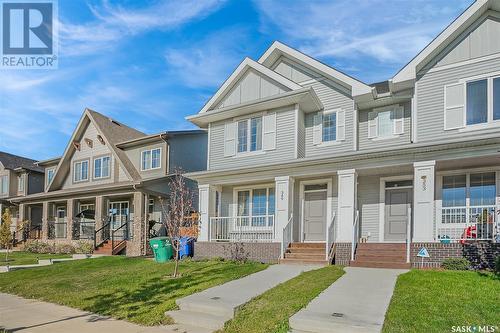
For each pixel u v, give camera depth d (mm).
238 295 8547
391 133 14914
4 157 35438
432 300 7070
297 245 14133
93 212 23672
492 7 12773
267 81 16938
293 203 15391
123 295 9609
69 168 28219
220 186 17750
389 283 9039
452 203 13211
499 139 10930
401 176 14055
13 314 8570
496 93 12367
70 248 22562
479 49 12859
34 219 31047
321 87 16562
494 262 10375
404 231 13891
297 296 8031
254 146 17000
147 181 21109
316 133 16406
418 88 13734
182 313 7746
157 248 15250
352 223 13133
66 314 8453
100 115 27844
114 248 20578
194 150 24891
